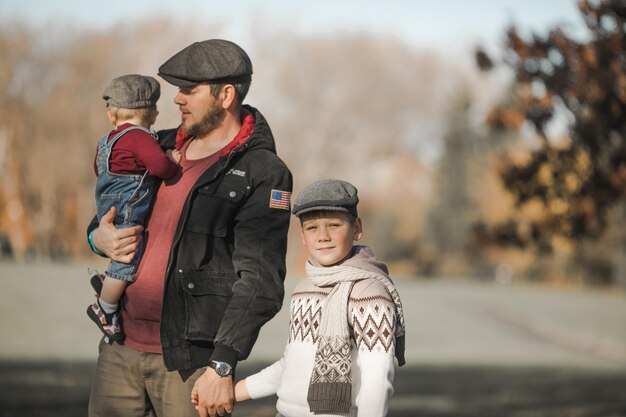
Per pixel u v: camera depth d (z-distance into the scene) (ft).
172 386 24.62
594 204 76.48
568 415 63.36
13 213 337.52
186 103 25.20
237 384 23.88
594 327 176.65
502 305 230.07
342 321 21.70
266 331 139.23
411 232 481.46
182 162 25.62
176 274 24.40
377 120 515.91
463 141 483.92
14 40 326.24
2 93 328.29
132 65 338.54
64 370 76.59
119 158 24.93
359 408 21.40
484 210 426.10
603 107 69.26
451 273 435.53
